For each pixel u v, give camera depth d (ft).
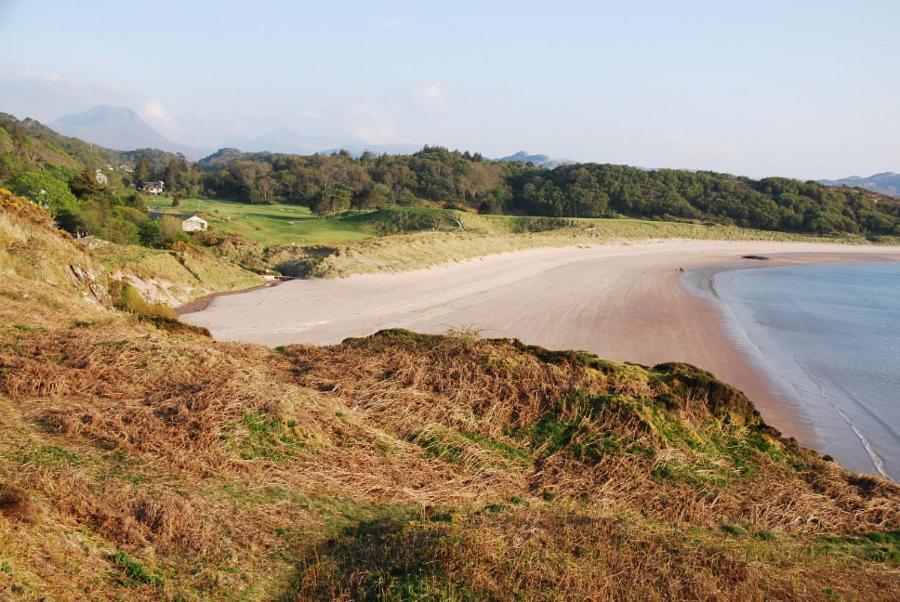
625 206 365.40
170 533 19.49
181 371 33.63
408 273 140.05
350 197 339.77
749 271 203.82
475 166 456.04
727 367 77.87
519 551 20.06
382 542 20.71
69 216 131.34
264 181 390.83
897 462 51.44
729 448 34.50
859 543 27.02
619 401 34.99
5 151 233.35
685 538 23.70
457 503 26.53
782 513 29.07
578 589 18.40
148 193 398.21
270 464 26.32
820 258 262.06
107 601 15.55
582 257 208.23
